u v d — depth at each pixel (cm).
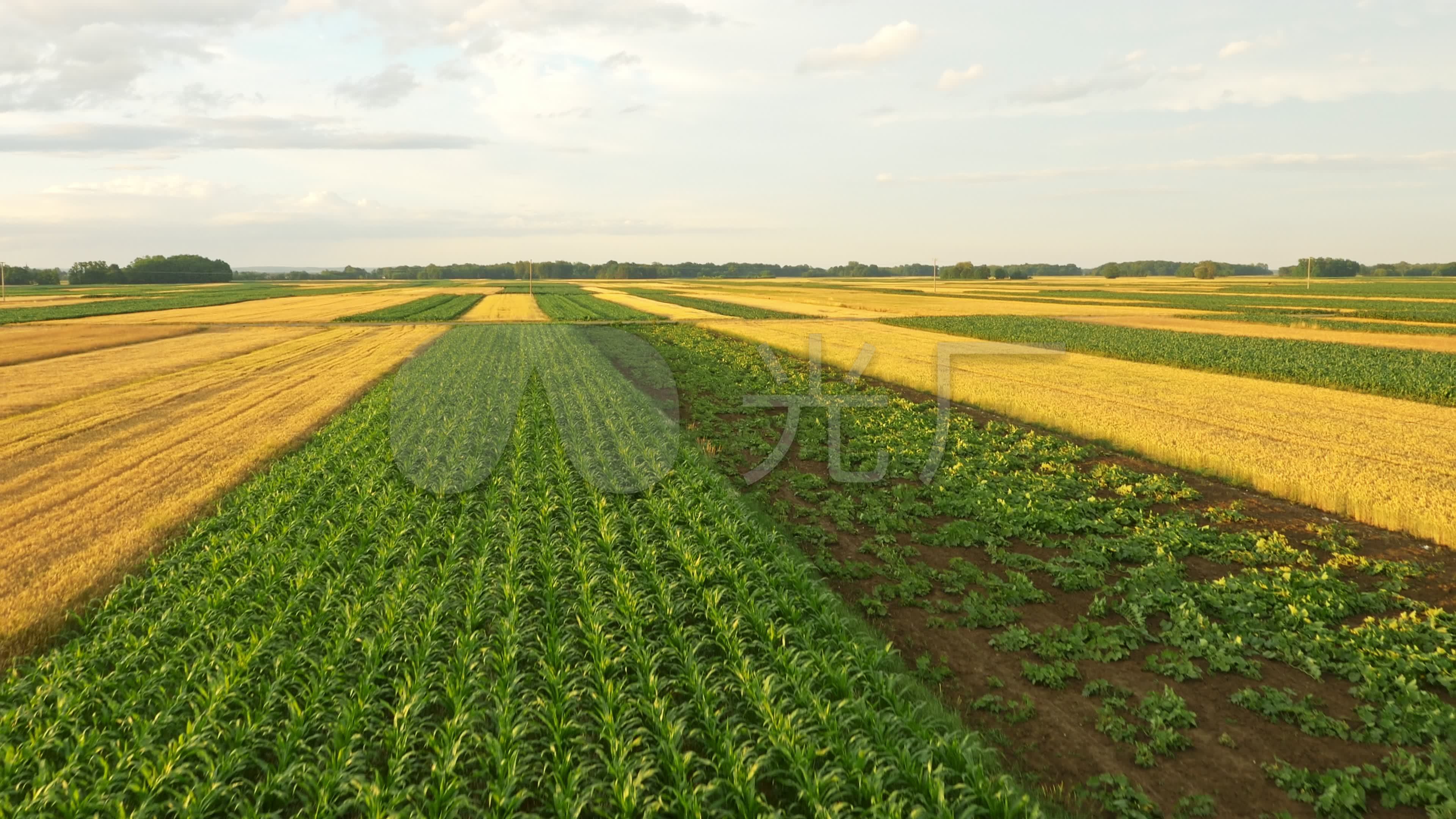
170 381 3656
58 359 4553
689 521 1476
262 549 1343
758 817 706
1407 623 1119
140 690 902
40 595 1205
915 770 745
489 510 1526
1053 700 978
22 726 853
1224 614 1182
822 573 1391
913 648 1120
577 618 1075
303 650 975
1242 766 841
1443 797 760
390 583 1192
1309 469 1955
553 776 767
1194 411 2806
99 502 1717
